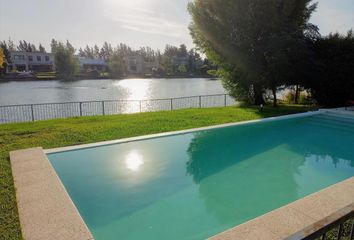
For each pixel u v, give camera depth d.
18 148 7.54
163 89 43.19
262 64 16.16
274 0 15.73
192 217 4.85
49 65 90.56
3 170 5.68
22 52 86.19
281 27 15.76
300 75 15.26
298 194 5.70
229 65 17.78
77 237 3.38
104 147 8.14
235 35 16.94
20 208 4.05
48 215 3.87
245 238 3.12
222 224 4.61
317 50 16.62
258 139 9.71
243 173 6.84
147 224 4.59
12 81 62.84
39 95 33.41
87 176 6.38
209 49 18.12
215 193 5.71
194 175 6.62
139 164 7.15
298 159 7.82
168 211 5.01
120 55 91.31
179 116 12.51
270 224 3.40
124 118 12.10
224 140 9.52
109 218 4.77
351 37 16.55
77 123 11.01
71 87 46.69
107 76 79.56
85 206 5.15
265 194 5.73
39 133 9.24
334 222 1.77
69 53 75.44
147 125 10.53
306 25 16.66
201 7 17.31
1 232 3.50
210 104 22.77
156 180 6.30
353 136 10.13
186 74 95.25
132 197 5.50
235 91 18.84
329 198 4.09
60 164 6.99
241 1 16.14
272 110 14.51
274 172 6.87
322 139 9.76
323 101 16.98
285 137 9.98
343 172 6.86
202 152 8.23
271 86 16.44
